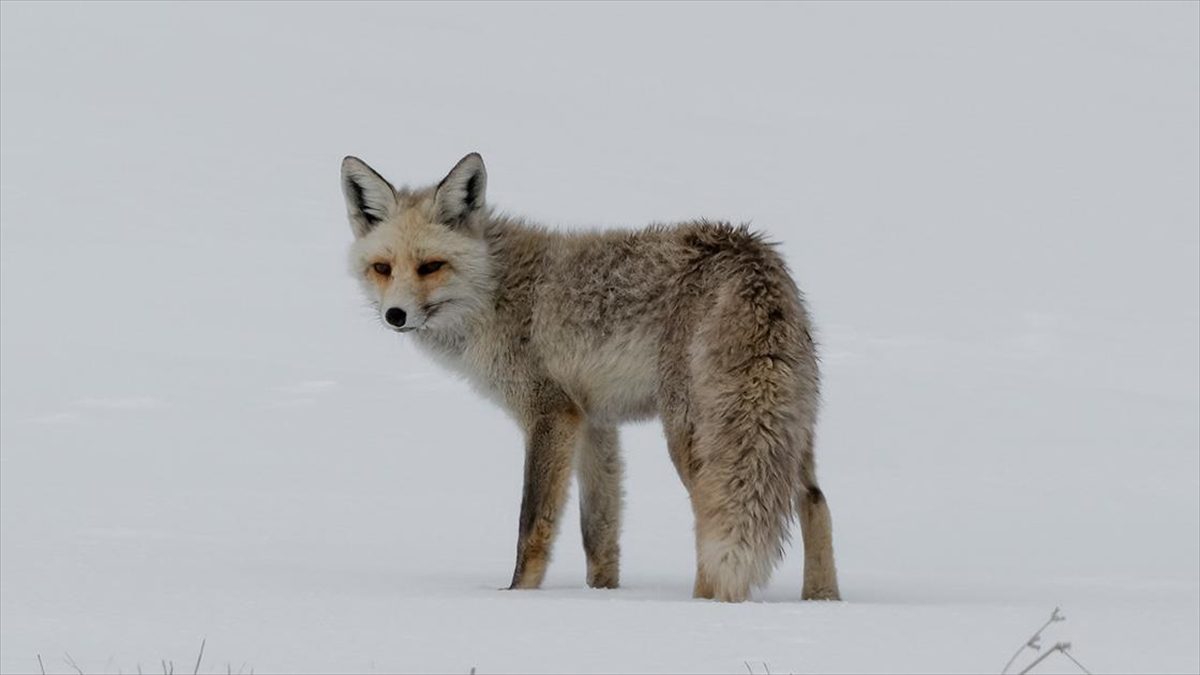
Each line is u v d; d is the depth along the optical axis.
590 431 10.05
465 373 10.31
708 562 8.29
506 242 10.21
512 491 15.06
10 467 15.82
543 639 6.13
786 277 8.78
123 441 17.33
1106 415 18.94
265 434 17.84
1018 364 23.92
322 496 14.57
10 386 20.19
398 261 9.95
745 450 8.33
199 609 7.23
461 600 7.60
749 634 6.25
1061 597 8.59
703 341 8.70
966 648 5.96
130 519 12.98
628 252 9.59
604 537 9.98
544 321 9.85
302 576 9.44
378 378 21.38
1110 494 14.63
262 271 31.70
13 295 27.50
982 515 13.67
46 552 10.62
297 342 24.53
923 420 18.50
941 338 26.00
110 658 5.67
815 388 8.76
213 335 24.80
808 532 8.74
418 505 14.20
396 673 5.41
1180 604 7.92
